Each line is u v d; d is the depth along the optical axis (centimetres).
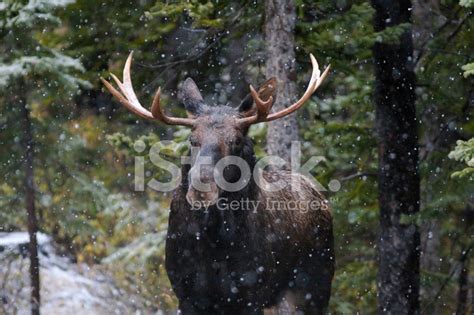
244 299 1391
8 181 2106
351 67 2106
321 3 1942
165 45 2259
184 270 1379
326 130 2102
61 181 2172
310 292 1594
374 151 2259
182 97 1387
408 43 2050
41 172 2195
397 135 2052
